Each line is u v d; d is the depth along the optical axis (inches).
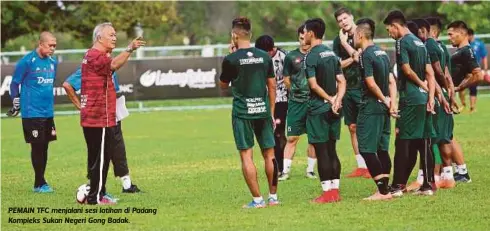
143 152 2027.6
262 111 1229.1
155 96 2997.0
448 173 1374.3
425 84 1289.4
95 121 1293.1
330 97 1261.1
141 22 4151.1
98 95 1291.8
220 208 1263.5
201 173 1652.3
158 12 4170.8
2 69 2972.4
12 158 1980.8
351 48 1482.5
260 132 1245.1
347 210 1212.5
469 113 2586.1
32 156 1475.1
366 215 1175.0
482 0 4330.7
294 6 5068.9
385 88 1275.8
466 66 1441.9
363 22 1270.9
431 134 1305.4
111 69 1286.9
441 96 1341.0
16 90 1469.0
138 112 3115.2
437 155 1381.6
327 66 1262.3
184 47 3048.7
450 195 1307.8
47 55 1478.8
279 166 1560.0
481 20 4308.6
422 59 1284.4
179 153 1989.4
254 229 1106.7
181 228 1129.4
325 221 1142.3
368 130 1270.9
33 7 3964.1
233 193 1406.3
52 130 1483.8
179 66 2994.6
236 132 1231.5
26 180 1616.6
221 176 1605.6
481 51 2834.6
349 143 2075.5
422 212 1187.3
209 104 3248.0
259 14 5108.3
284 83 1503.4
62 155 2006.6
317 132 1268.5
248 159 1244.5
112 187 1497.3
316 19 1270.9
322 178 1280.8
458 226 1103.6
